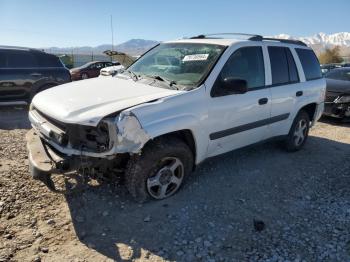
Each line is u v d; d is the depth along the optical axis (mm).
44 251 3158
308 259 3230
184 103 3969
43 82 9758
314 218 3949
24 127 7625
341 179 5145
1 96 9211
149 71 4832
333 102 8727
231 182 4785
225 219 3838
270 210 4094
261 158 5812
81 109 3562
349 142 7242
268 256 3246
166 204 4055
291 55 5789
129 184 3877
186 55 4777
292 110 5688
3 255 3059
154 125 3637
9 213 3688
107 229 3537
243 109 4688
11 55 9391
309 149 6559
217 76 4355
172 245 3348
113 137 3393
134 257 3156
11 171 4680
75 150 3492
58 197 4078
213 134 4387
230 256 3232
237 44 4770
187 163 4199
